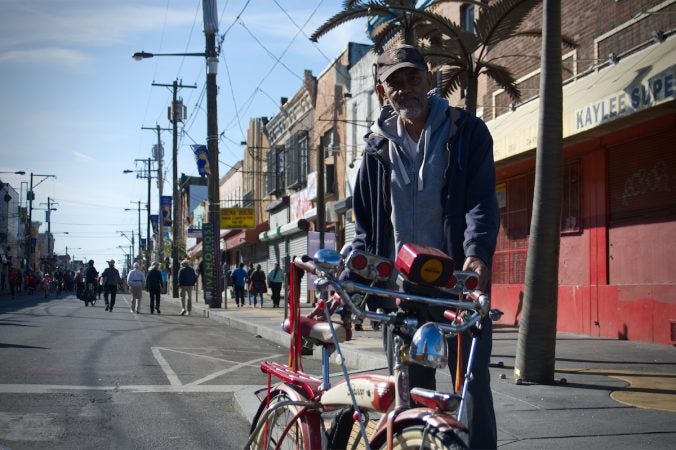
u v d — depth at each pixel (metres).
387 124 3.55
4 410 6.54
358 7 12.45
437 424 2.44
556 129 7.37
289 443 3.55
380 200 3.57
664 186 10.90
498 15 11.62
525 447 4.78
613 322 11.98
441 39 12.95
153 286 24.20
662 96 9.05
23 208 81.81
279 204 35.97
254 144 44.16
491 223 3.24
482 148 3.42
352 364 10.02
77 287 35.84
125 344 12.58
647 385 7.21
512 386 7.19
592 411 5.94
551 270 7.36
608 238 12.26
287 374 3.51
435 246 3.45
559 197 7.39
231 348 12.62
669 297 10.71
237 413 6.73
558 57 7.43
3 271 65.38
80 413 6.54
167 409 6.86
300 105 32.59
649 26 11.10
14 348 11.23
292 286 3.45
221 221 34.16
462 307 2.70
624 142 11.82
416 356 2.61
